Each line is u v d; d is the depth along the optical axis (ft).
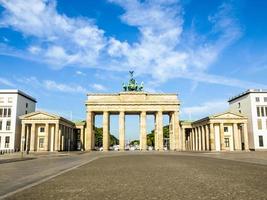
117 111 389.80
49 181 56.34
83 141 439.22
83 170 82.48
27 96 401.70
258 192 40.14
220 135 367.86
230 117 370.32
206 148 389.80
